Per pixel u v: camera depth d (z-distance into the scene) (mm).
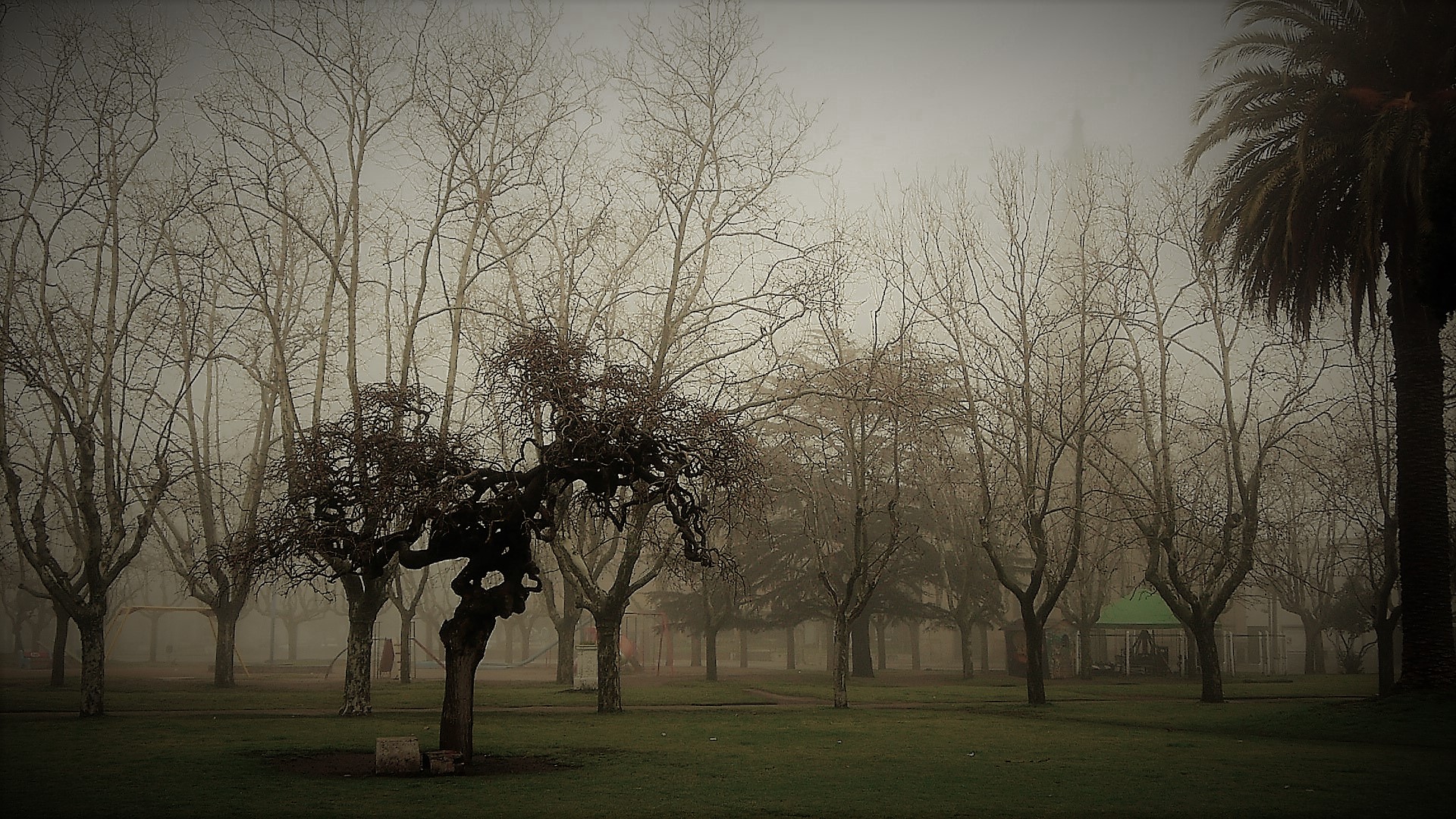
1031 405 39750
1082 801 15727
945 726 28609
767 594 59625
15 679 50531
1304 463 46156
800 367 39688
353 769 18984
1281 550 58594
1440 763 20594
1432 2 26625
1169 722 30094
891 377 39062
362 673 30766
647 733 26375
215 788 16406
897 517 37906
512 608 19594
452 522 19031
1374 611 39125
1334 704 29578
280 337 34125
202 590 44969
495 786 16797
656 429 20062
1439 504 28656
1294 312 31859
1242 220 29547
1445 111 25766
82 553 44469
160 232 36406
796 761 20531
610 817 13969
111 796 15531
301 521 20141
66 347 36500
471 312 42875
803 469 45125
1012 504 50844
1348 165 28453
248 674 56719
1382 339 39969
